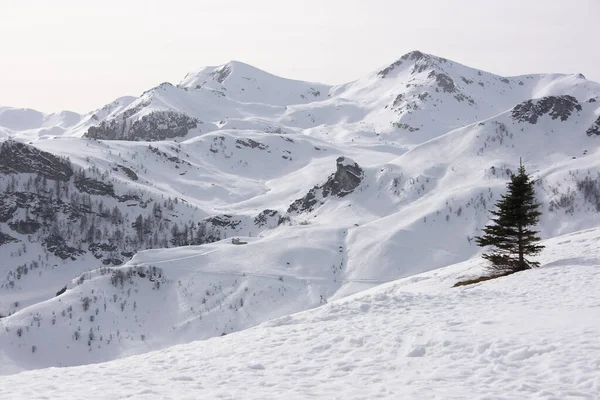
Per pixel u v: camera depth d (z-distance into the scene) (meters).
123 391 14.64
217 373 17.36
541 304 25.42
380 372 15.80
